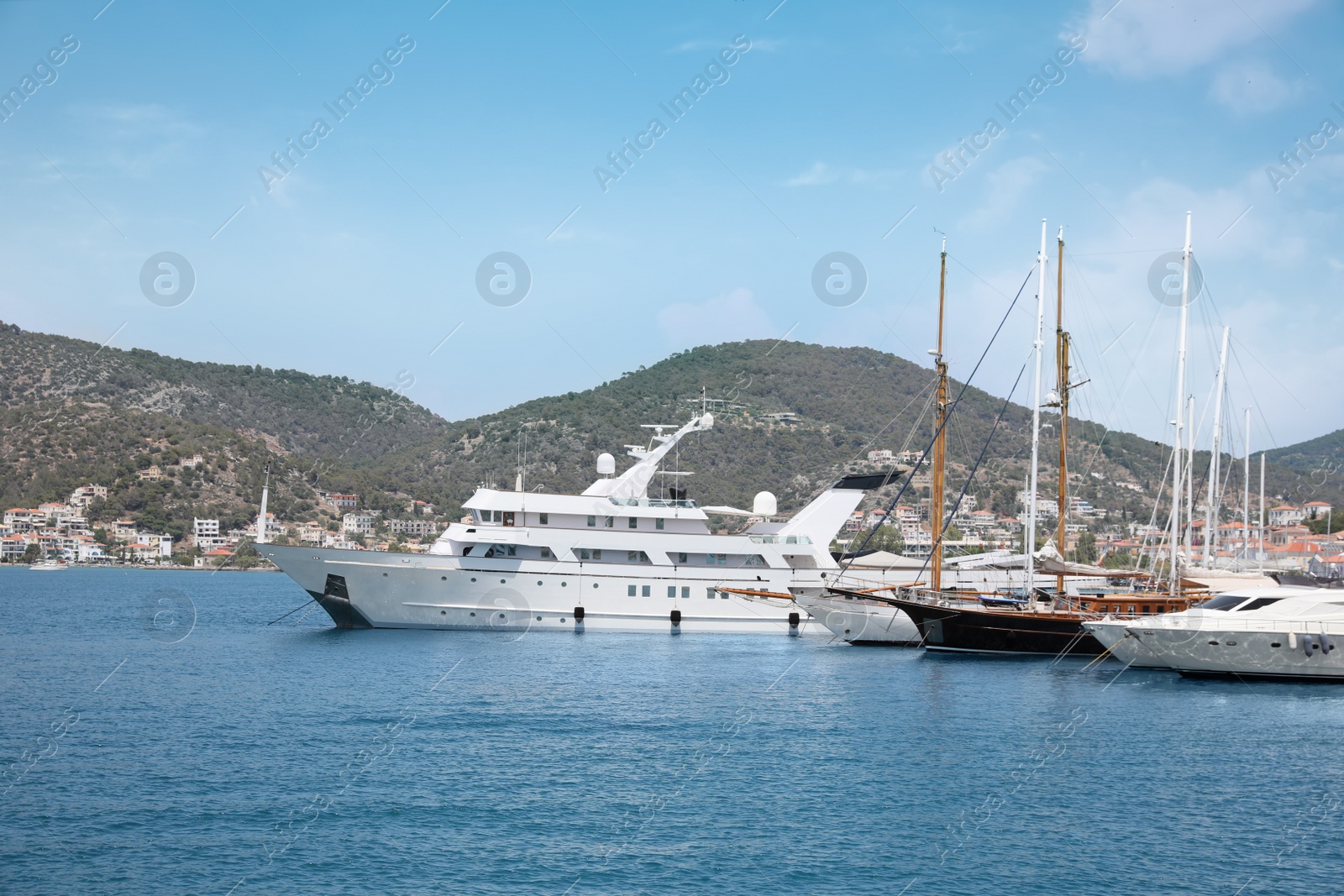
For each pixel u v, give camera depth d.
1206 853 27.00
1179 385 65.19
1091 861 26.41
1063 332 73.06
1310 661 50.94
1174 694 49.06
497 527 64.06
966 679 53.53
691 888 24.34
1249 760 36.06
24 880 24.19
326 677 51.47
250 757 35.06
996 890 24.52
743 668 56.06
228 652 62.34
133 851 26.05
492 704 44.59
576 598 64.62
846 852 26.75
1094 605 65.38
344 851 26.31
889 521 178.00
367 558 63.56
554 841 27.23
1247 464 96.19
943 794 31.67
